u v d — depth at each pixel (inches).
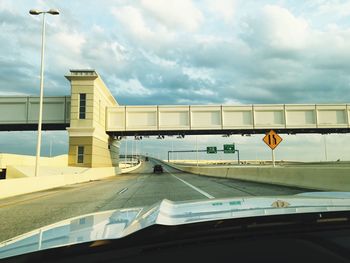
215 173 1453.0
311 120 1844.2
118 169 2188.7
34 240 79.3
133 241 70.1
